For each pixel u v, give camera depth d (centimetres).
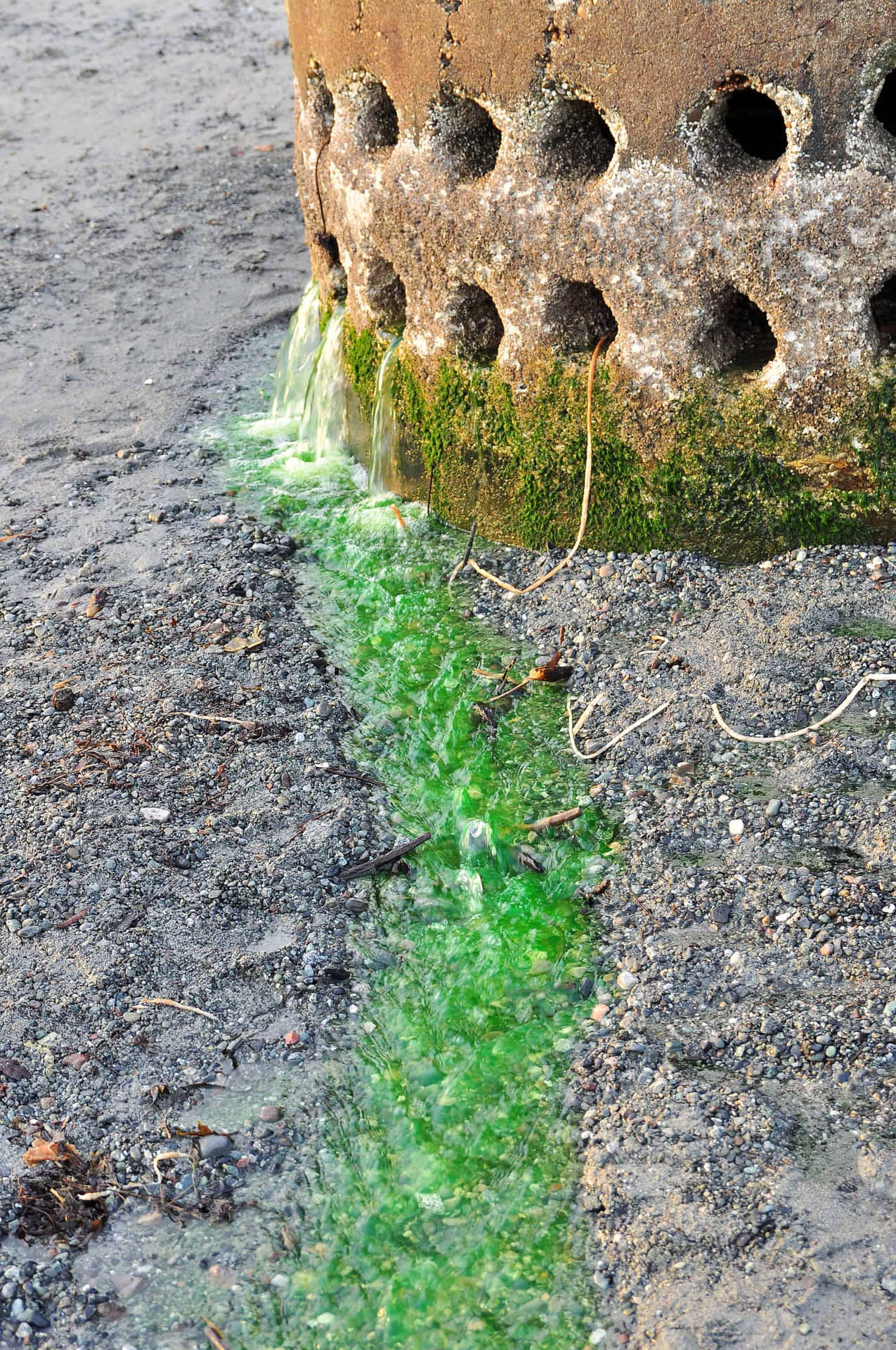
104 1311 355
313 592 443
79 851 396
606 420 425
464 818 402
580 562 436
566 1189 362
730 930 382
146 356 514
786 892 384
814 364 411
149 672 425
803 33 395
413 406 446
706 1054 370
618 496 431
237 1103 371
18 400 499
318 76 444
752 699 407
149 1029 377
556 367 426
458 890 393
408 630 432
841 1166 358
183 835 399
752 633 414
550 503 437
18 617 438
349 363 460
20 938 386
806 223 404
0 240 592
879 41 394
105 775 407
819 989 374
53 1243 360
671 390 420
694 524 428
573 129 417
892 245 403
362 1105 371
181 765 409
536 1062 374
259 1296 356
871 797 393
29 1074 373
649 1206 357
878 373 411
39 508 465
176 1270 358
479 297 434
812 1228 353
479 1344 352
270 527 456
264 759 411
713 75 401
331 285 464
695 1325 348
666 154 407
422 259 432
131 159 688
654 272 414
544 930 388
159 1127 369
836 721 403
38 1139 367
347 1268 358
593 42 405
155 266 565
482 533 447
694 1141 361
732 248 409
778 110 449
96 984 381
